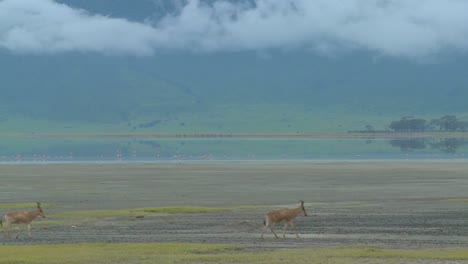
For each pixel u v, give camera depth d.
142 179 102.19
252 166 134.00
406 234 47.41
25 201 73.56
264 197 76.62
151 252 38.53
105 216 58.50
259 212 61.72
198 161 156.25
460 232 48.25
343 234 47.50
